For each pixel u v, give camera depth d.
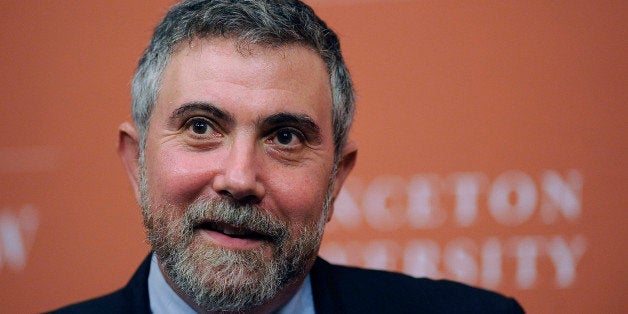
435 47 7.78
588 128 7.59
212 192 4.45
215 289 4.49
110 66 7.90
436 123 7.75
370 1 7.86
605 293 7.51
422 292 5.75
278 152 4.54
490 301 5.78
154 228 4.63
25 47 7.89
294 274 4.75
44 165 7.88
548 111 7.64
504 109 7.69
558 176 7.60
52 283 7.86
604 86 7.60
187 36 4.59
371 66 7.82
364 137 7.79
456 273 7.66
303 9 4.82
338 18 7.88
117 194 7.90
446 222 7.70
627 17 7.60
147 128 4.78
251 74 4.45
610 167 7.56
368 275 5.82
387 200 7.75
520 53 7.70
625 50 7.59
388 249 7.71
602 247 7.53
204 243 4.49
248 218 4.43
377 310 5.52
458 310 5.65
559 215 7.58
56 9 7.92
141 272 5.38
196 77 4.48
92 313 5.21
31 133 7.89
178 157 4.50
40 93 7.89
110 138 7.91
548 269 7.57
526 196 7.63
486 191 7.67
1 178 7.86
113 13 7.92
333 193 5.16
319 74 4.71
